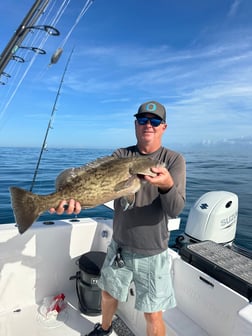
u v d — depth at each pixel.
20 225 1.86
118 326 2.80
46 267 3.11
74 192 1.93
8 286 2.90
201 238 3.55
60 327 2.73
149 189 2.10
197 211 3.71
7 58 2.79
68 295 3.25
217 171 16.98
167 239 2.22
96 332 2.58
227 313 2.10
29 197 1.92
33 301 3.07
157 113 2.11
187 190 10.82
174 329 2.33
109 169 1.96
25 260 2.96
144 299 2.19
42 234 3.04
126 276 2.27
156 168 1.76
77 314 2.95
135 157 1.99
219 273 2.22
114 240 2.35
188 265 2.48
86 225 3.33
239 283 2.05
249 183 12.33
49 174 13.45
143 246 2.13
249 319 1.48
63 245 3.20
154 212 2.10
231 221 3.73
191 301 2.46
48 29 2.71
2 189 9.96
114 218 2.36
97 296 2.89
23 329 2.66
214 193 3.93
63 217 7.40
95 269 2.85
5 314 2.84
